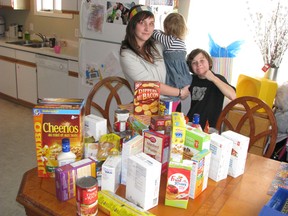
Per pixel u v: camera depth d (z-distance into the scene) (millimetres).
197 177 1033
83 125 1149
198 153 1062
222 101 2188
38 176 1142
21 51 3912
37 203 993
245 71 2775
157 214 965
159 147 1099
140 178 948
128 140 1115
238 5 2666
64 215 939
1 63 4234
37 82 3865
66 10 3463
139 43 1893
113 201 946
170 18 2266
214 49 2625
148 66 1920
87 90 3021
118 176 1075
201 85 2193
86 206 872
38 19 4391
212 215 984
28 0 4352
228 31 2768
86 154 1170
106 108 1978
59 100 1140
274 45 2494
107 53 2754
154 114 1390
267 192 1138
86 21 2803
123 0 2510
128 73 1899
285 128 2336
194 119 1272
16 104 4270
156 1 2521
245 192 1128
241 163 1222
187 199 991
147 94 1362
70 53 3555
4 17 4816
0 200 2176
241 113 2418
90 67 2914
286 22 2445
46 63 3658
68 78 3494
